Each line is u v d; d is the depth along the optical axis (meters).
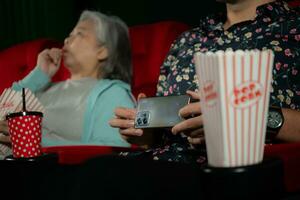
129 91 2.24
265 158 1.00
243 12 1.71
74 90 2.28
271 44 1.59
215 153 0.96
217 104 0.93
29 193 1.28
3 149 1.95
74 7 3.09
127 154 1.67
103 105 2.19
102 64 2.32
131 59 2.36
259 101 0.95
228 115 0.93
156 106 1.53
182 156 1.57
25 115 1.42
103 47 2.31
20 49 2.58
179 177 1.05
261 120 0.96
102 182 1.01
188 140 1.50
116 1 2.96
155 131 1.69
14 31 3.23
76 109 2.22
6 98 1.97
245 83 0.93
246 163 0.95
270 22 1.63
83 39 2.31
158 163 1.11
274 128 1.39
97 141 2.11
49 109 2.26
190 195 1.03
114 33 2.31
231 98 0.93
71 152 1.65
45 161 1.39
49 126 2.23
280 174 0.98
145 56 2.32
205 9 2.62
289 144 1.18
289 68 1.56
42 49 2.52
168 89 1.77
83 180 1.02
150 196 1.02
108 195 1.01
